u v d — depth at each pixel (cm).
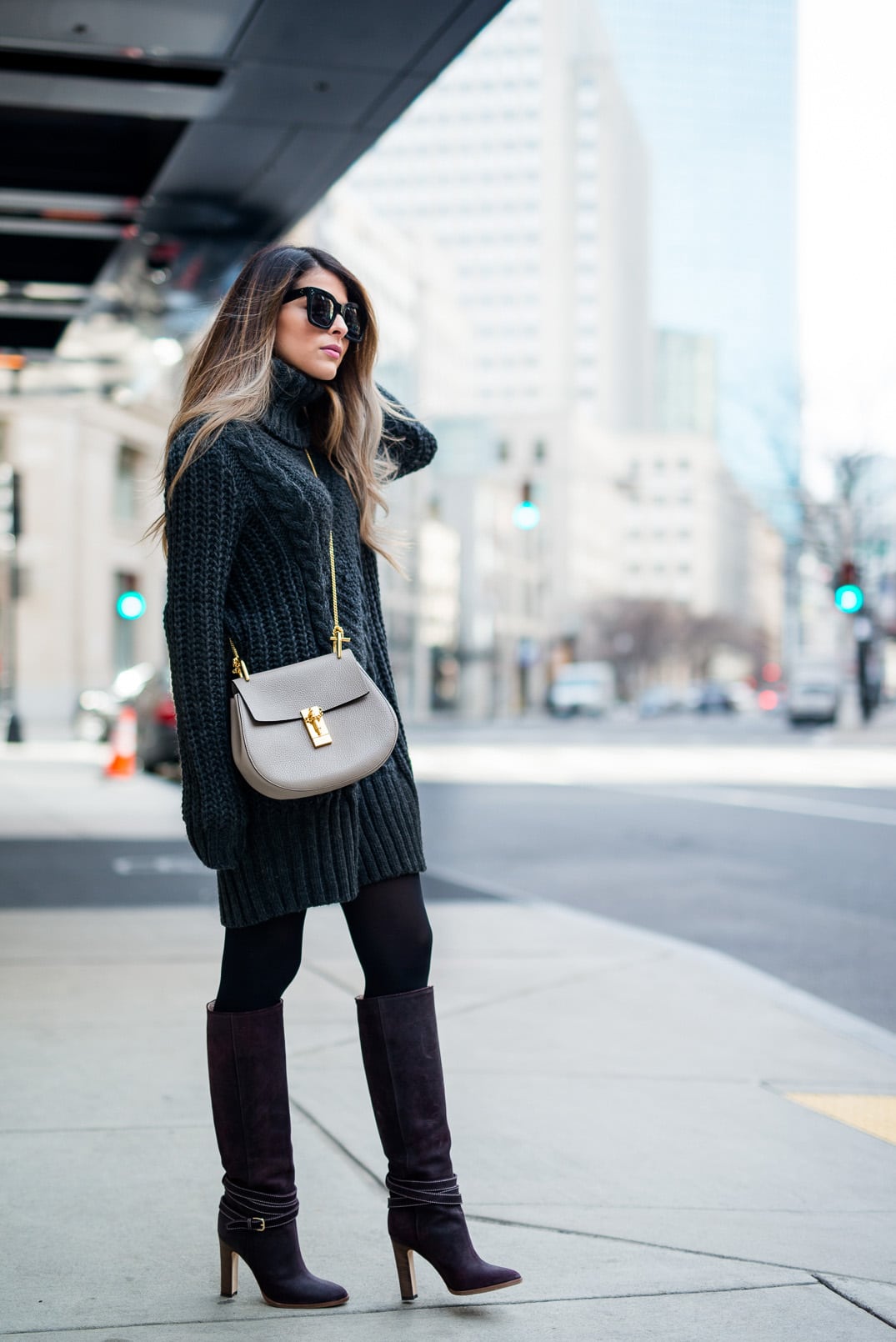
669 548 14238
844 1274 298
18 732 2898
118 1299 279
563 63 14012
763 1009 588
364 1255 305
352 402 286
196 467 254
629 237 16488
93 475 3772
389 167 14150
